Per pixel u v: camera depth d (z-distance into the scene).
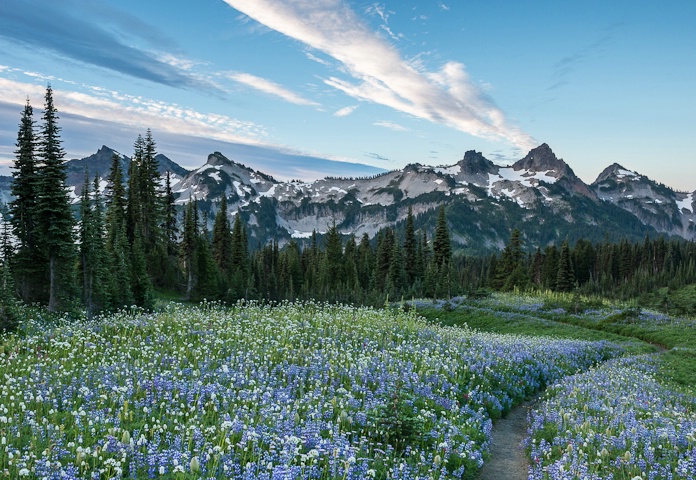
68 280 43.41
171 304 32.34
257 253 122.31
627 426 14.92
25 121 46.06
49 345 18.70
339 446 10.65
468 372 20.88
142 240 71.00
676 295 92.38
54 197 40.91
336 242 103.12
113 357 17.02
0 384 13.66
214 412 12.47
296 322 25.25
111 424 11.27
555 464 11.45
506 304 67.44
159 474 8.96
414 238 97.88
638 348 39.88
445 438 12.87
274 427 11.62
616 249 135.62
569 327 51.66
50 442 9.69
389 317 30.56
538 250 117.38
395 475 10.13
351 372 17.56
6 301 27.86
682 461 11.37
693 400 20.98
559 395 20.41
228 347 19.50
